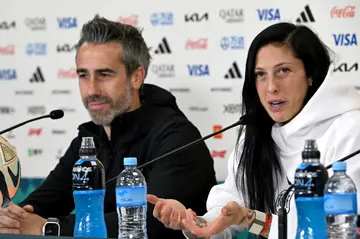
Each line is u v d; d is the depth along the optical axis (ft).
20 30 28.37
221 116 26.86
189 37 27.02
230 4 26.66
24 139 28.43
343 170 14.52
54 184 25.05
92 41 23.48
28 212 20.39
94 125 24.54
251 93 19.71
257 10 26.43
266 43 18.99
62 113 21.59
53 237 14.96
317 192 14.64
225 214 17.39
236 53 26.68
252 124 19.84
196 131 23.40
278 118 19.16
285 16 26.20
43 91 28.30
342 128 18.67
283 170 19.75
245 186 20.30
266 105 19.17
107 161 23.47
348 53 25.71
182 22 27.04
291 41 18.79
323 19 25.85
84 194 17.99
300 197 14.74
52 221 18.17
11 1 28.40
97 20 23.89
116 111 23.34
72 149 25.11
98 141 23.85
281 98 18.93
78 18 27.96
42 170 28.40
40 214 24.70
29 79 28.35
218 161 26.91
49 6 28.14
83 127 24.62
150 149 22.93
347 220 14.39
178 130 22.97
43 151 28.35
